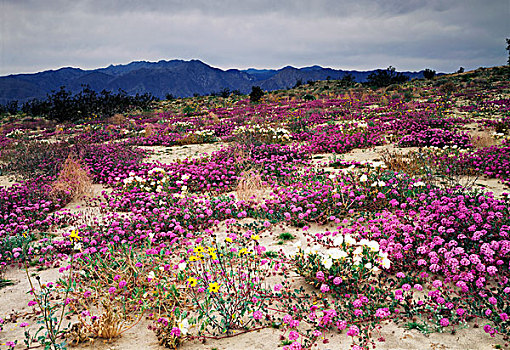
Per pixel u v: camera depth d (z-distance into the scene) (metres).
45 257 5.36
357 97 37.16
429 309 3.31
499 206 4.95
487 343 2.91
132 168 10.23
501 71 44.81
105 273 4.43
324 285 3.68
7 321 3.74
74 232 4.30
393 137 13.34
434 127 14.48
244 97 53.41
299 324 3.41
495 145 10.38
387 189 6.66
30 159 12.30
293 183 8.29
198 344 3.20
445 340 2.99
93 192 8.97
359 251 3.91
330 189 6.68
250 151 10.99
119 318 3.58
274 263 4.75
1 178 11.29
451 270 3.84
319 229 5.92
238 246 5.29
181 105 45.56
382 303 3.57
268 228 6.06
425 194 6.14
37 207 7.17
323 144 12.57
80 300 3.93
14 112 43.12
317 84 63.84
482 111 17.95
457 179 7.70
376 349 2.92
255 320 3.44
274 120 20.70
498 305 3.26
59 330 3.47
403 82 51.78
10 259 5.31
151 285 4.15
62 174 9.15
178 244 5.50
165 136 17.09
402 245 4.46
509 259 3.93
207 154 12.03
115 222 6.05
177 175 8.98
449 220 4.71
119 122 26.98
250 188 7.71
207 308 3.43
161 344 3.21
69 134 21.80
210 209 6.61
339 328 3.15
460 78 46.09
